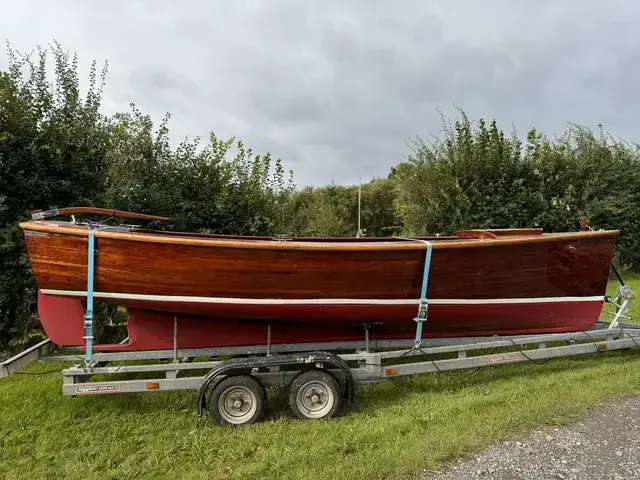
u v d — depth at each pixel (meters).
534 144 10.90
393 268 3.91
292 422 3.37
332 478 2.57
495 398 3.68
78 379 3.61
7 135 5.10
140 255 3.63
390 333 4.40
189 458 2.93
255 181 7.69
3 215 5.21
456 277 4.07
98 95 6.30
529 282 4.27
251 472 2.68
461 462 2.74
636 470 2.63
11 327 5.22
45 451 3.08
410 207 11.21
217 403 3.33
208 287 3.75
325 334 4.32
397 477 2.60
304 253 3.73
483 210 10.02
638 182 11.95
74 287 3.70
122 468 2.83
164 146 6.97
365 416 3.48
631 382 3.92
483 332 4.51
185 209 6.94
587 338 4.44
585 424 3.20
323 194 23.05
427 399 3.80
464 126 10.35
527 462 2.73
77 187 5.80
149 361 4.91
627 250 11.59
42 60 5.71
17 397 3.99
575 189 10.85
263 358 3.45
